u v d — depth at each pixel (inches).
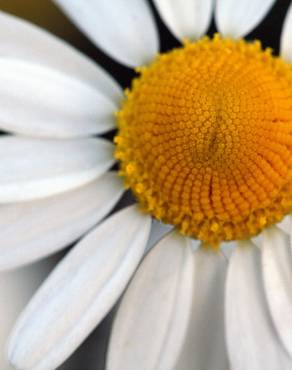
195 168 4.4
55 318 4.3
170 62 4.5
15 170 4.3
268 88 4.5
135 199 4.5
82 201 4.5
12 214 4.4
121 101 4.5
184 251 4.5
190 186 4.5
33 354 4.3
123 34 4.5
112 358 4.4
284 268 4.6
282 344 4.5
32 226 4.4
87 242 4.4
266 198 4.5
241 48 4.5
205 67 4.4
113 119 4.5
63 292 4.3
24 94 4.4
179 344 4.4
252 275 4.6
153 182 4.5
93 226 4.5
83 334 4.3
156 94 4.5
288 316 4.5
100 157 4.5
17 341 4.3
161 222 4.5
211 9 4.6
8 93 4.3
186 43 4.5
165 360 4.4
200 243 4.6
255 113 4.4
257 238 4.6
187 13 4.6
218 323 4.6
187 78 4.4
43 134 4.4
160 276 4.5
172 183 4.5
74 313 4.3
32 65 4.4
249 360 4.5
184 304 4.5
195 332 4.6
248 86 4.4
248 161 4.4
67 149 4.4
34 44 4.4
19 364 4.3
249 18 4.6
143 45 4.5
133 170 4.5
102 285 4.4
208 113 4.4
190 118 4.4
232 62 4.5
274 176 4.5
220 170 4.4
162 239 4.5
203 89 4.4
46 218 4.4
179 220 4.5
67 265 4.4
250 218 4.6
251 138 4.4
